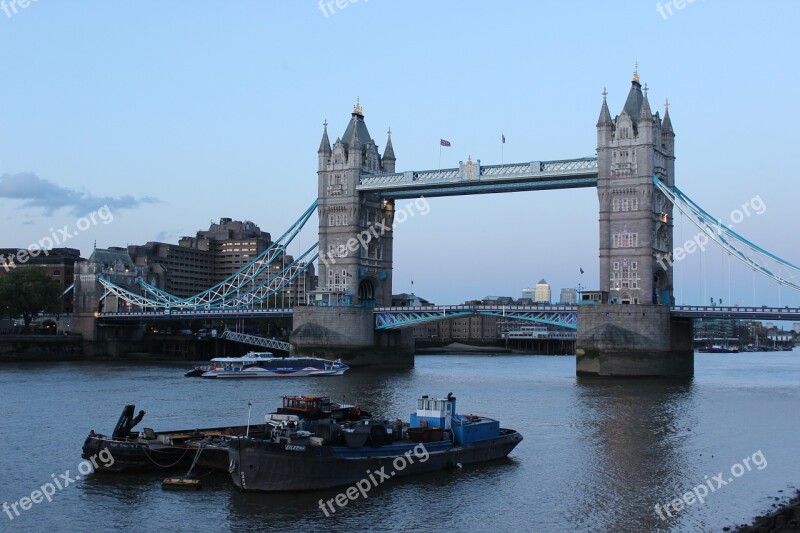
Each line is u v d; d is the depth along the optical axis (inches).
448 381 5841.5
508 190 7126.0
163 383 5418.3
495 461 2760.8
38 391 4771.2
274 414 2738.7
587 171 6619.1
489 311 6958.7
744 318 6269.7
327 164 7805.1
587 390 5088.6
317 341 7406.5
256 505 2228.1
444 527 2074.3
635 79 6589.6
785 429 3462.1
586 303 6348.4
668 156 6702.8
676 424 3570.4
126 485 2407.7
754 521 2039.9
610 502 2288.4
